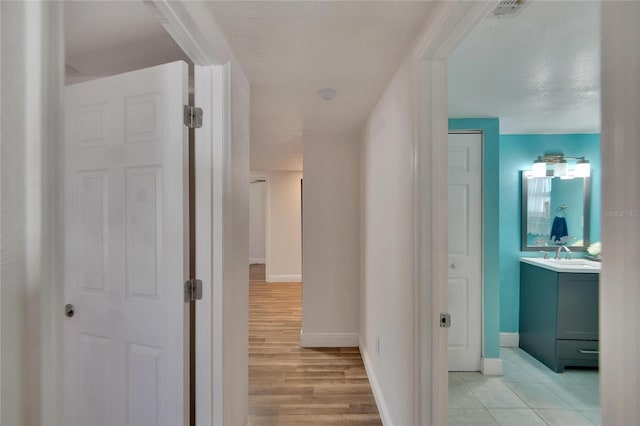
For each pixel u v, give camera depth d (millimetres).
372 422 1905
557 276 2520
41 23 400
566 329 2494
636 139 370
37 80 399
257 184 7520
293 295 4961
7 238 379
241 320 1605
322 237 3016
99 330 1330
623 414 381
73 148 1362
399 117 1539
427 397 1223
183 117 1219
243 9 1105
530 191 3014
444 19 997
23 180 392
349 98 2002
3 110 373
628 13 374
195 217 1316
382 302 1958
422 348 1228
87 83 1337
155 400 1252
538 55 1525
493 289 2475
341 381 2375
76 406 1354
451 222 2496
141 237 1267
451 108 2268
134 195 1272
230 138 1346
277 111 2268
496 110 2318
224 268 1320
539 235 3004
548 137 3000
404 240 1442
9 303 382
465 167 2496
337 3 1074
